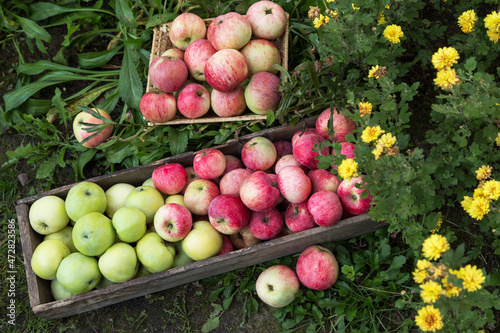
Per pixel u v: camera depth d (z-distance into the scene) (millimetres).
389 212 1922
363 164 1936
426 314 1586
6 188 2885
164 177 2354
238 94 2492
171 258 2244
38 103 3006
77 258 2191
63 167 2928
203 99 2498
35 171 2951
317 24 2270
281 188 2230
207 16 2916
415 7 2369
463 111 1856
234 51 2369
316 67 2371
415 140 2674
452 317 1692
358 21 2119
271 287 2307
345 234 2379
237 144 2539
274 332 2404
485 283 1686
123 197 2443
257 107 2473
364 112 2002
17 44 3188
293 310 2387
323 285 2266
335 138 2359
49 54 3227
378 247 2439
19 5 3162
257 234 2307
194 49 2527
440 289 1533
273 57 2539
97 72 3059
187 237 2262
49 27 3266
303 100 2375
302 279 2287
